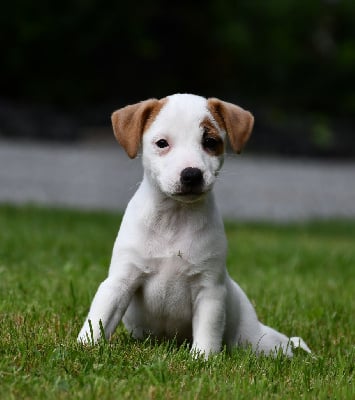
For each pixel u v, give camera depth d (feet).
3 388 15.62
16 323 21.56
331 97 108.17
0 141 85.10
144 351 18.71
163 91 103.30
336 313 26.25
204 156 19.26
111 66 101.50
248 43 107.45
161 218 19.52
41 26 96.68
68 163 77.87
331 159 97.60
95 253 36.09
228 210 66.28
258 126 98.32
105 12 98.53
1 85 98.17
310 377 18.22
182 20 104.88
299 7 112.98
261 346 21.72
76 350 18.03
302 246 44.11
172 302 19.85
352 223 59.41
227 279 20.74
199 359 18.13
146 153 19.66
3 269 29.63
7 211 50.29
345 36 114.93
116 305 19.62
